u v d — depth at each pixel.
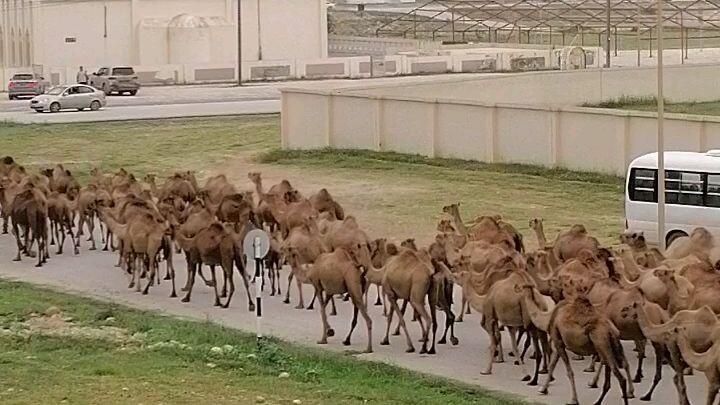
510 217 35.94
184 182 34.91
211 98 68.94
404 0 127.50
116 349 21.50
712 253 24.03
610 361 18.64
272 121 58.84
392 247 23.73
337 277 22.64
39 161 48.34
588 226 34.38
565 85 58.38
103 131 56.06
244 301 26.84
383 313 25.50
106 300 26.72
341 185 42.34
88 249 33.00
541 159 43.06
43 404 17.58
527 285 20.22
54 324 23.88
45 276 29.67
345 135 48.31
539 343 21.06
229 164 47.69
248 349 21.61
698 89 62.06
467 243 24.97
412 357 22.19
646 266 23.22
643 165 31.25
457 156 45.34
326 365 21.00
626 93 60.69
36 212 30.94
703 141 38.41
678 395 19.06
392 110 46.97
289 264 27.02
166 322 24.31
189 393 18.36
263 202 30.89
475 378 20.77
